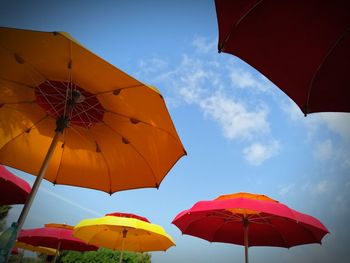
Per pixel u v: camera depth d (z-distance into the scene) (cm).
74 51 238
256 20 207
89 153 380
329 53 220
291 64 231
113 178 384
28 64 281
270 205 382
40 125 364
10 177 409
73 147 380
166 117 283
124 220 588
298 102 250
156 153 343
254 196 491
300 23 208
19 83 314
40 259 1533
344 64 222
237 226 598
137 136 345
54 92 326
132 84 261
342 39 211
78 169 387
